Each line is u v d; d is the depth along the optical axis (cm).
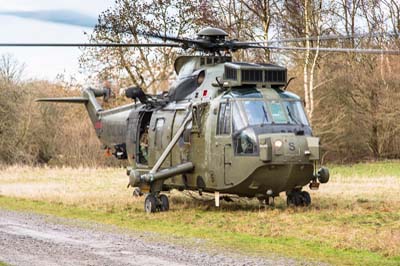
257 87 3038
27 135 8338
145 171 3534
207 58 3306
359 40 8419
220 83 3094
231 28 7112
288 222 2669
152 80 7362
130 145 3656
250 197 3088
